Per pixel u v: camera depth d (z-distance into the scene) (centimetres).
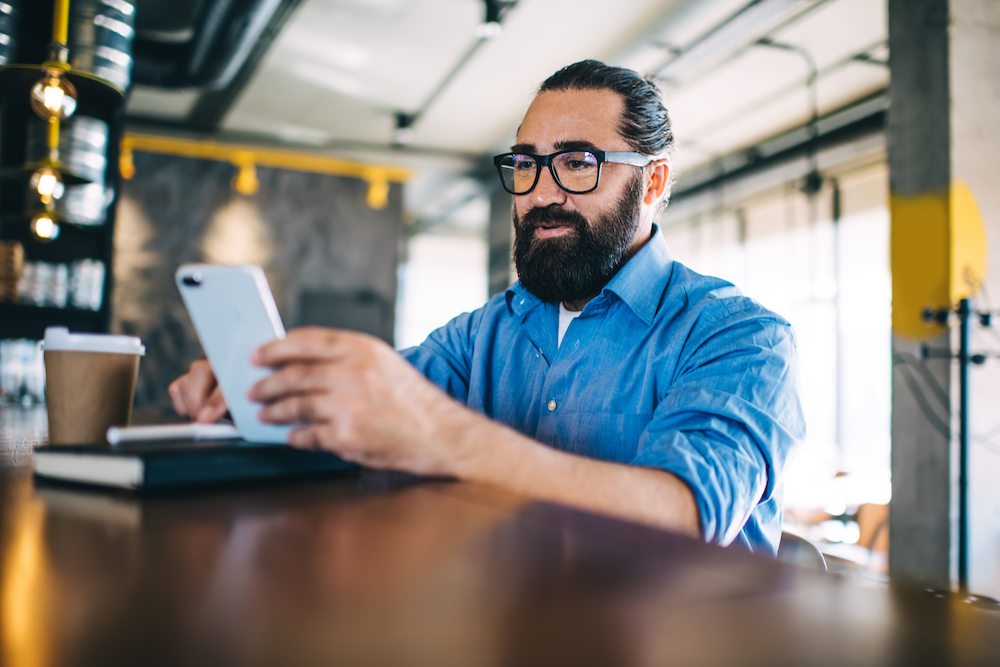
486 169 740
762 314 104
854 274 624
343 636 28
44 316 319
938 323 327
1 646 26
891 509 345
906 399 344
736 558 43
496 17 400
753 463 82
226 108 591
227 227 675
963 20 339
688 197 679
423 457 63
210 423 83
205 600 32
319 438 61
